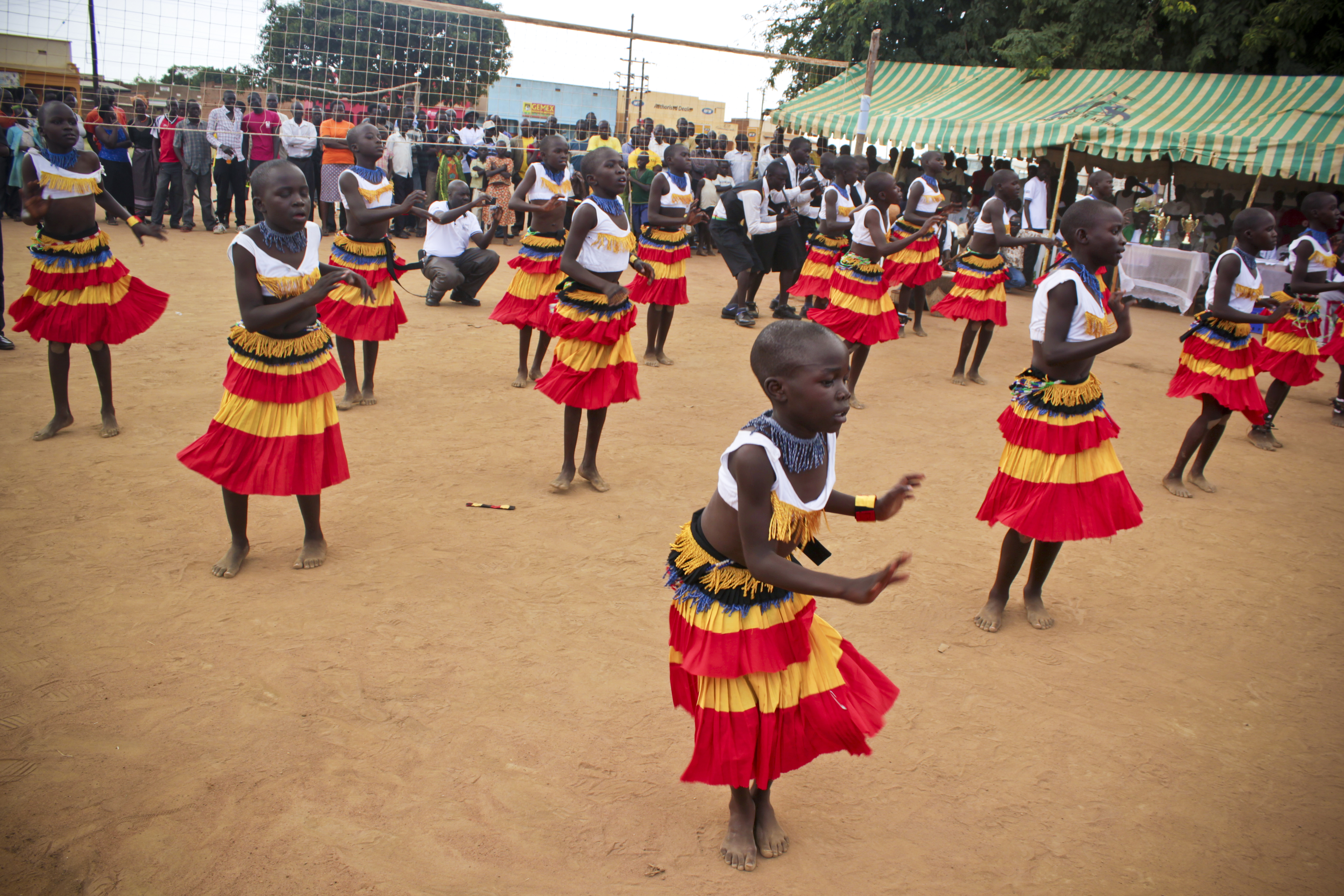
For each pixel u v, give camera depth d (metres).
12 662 3.60
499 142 16.73
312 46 16.39
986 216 8.67
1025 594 4.52
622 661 3.89
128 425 6.36
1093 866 2.90
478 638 4.00
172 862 2.67
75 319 5.76
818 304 10.42
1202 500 6.42
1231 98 14.45
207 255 13.34
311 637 3.93
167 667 3.64
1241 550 5.55
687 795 3.12
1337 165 12.52
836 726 2.73
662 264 8.76
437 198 16.67
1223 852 3.00
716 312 12.32
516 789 3.08
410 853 2.77
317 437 4.36
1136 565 5.28
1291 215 14.82
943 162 9.60
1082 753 3.48
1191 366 6.32
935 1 20.88
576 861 2.78
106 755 3.11
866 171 9.94
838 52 20.95
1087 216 4.06
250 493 4.27
